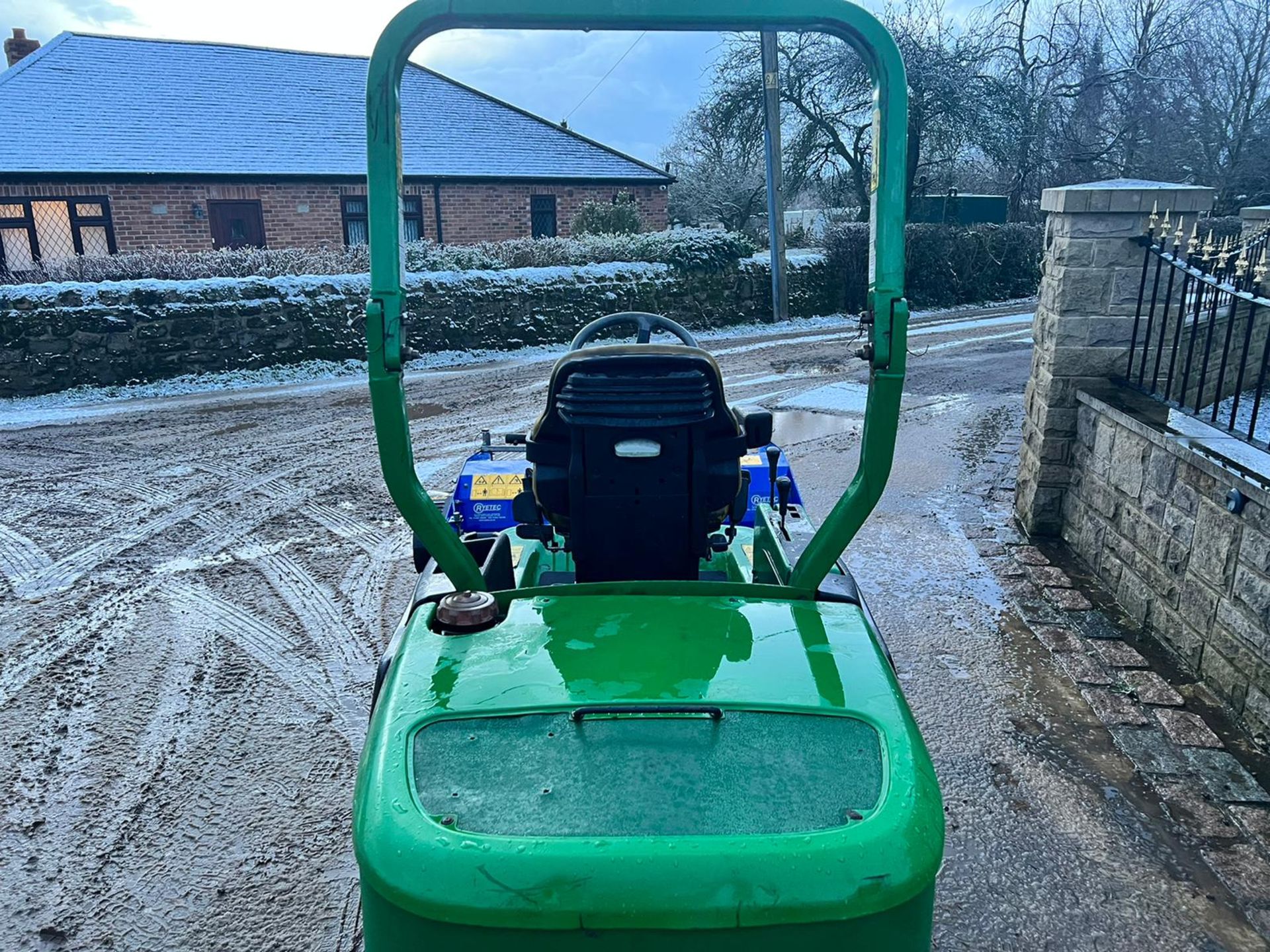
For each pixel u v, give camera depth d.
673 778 1.56
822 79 22.73
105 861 3.03
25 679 4.20
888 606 4.86
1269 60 23.41
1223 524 3.86
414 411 9.83
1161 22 25.92
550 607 2.08
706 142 27.95
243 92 19.94
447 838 1.46
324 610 4.93
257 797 3.35
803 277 17.56
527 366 12.59
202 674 4.25
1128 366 5.20
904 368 2.10
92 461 7.93
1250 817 3.16
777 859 1.43
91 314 10.70
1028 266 20.94
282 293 11.86
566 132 23.16
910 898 1.46
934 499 6.70
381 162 2.07
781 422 9.03
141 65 19.52
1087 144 25.19
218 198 17.53
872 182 2.17
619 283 15.05
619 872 1.42
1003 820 3.17
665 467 2.39
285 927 2.75
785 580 2.78
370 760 1.63
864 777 1.58
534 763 1.58
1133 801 3.26
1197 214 5.16
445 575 2.63
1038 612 4.78
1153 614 4.48
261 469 7.66
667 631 1.95
